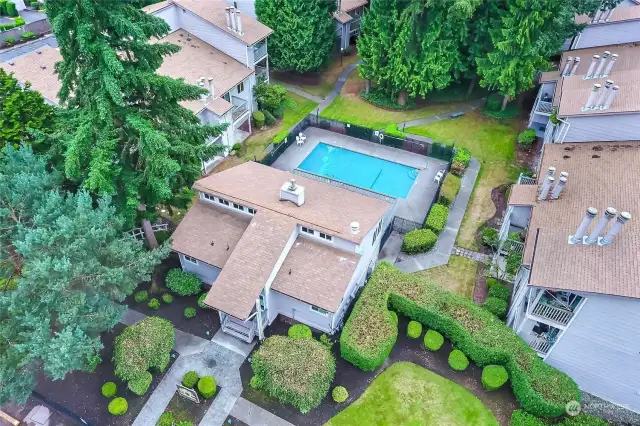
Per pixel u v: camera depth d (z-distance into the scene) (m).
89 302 20.86
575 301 19.97
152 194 25.25
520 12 35.28
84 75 21.66
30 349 18.69
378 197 31.39
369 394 22.55
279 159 37.75
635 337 18.73
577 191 24.88
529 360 21.95
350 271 24.02
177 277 26.56
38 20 53.31
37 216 20.31
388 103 43.91
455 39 38.84
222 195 26.47
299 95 45.47
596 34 38.03
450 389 22.75
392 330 23.38
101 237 21.17
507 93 39.09
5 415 21.30
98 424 21.41
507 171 36.22
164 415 21.47
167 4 37.56
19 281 19.38
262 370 22.02
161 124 24.78
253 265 23.47
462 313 24.05
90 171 21.66
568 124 28.61
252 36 38.50
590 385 22.11
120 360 22.09
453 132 40.47
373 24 39.44
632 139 27.84
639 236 20.02
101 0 20.52
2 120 24.66
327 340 24.27
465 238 30.81
